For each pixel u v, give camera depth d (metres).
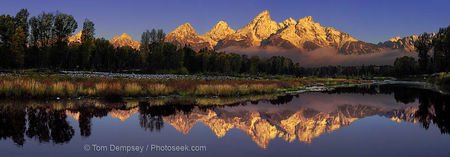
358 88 39.03
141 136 8.58
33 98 16.84
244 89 24.02
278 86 31.11
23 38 56.62
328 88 37.12
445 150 7.35
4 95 16.95
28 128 9.30
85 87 20.47
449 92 29.11
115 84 21.72
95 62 79.75
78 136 8.41
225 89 22.50
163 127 9.95
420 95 25.55
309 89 33.47
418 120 12.01
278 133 9.42
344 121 11.93
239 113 13.84
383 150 7.36
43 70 51.19
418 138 8.68
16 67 57.50
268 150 7.30
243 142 8.10
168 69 81.19
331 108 16.25
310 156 6.76
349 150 7.35
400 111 15.00
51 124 9.98
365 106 17.34
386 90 34.03
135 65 92.06
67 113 12.34
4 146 7.21
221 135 8.98
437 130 9.82
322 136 8.97
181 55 87.56
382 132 9.55
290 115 13.51
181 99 19.22
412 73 102.69
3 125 9.63
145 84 23.39
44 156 6.46
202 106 16.06
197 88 22.92
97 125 10.04
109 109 13.84
